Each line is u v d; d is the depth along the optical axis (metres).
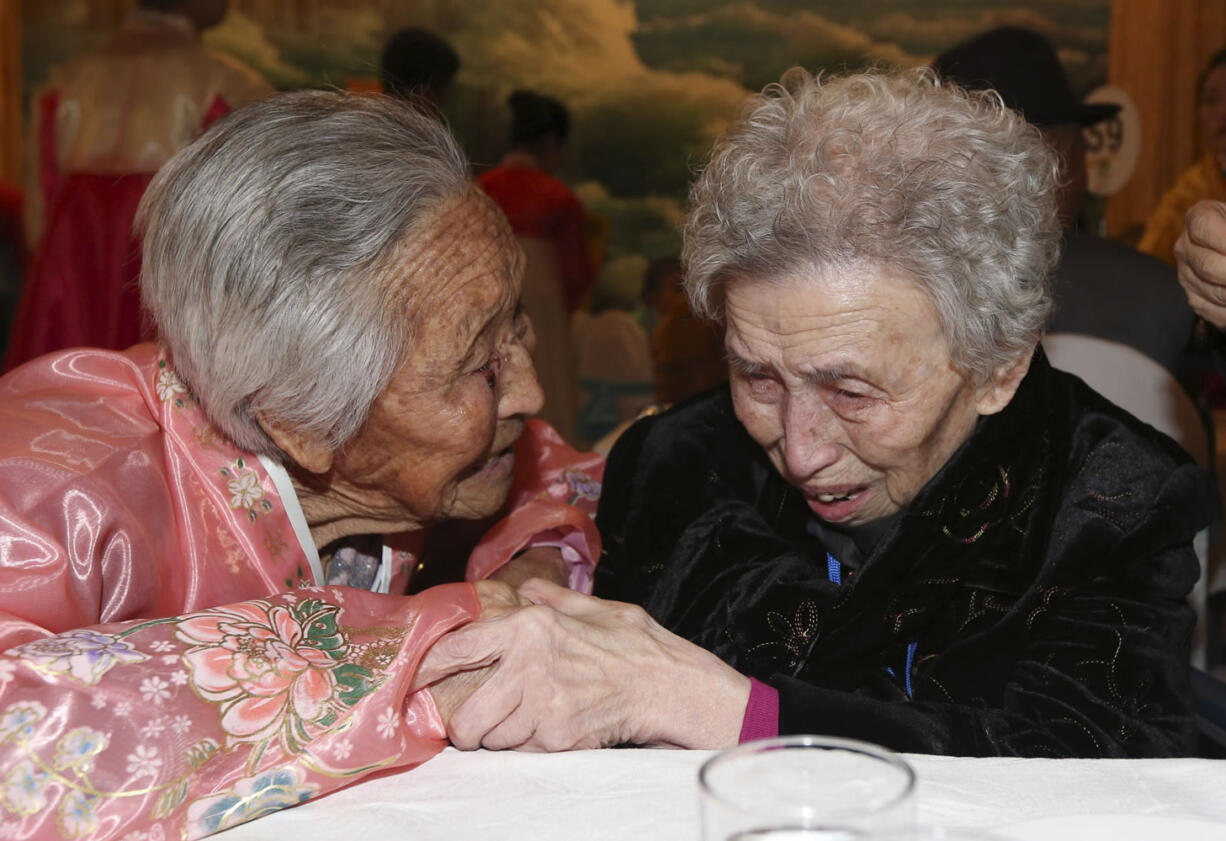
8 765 0.82
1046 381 1.25
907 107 1.08
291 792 0.85
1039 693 1.12
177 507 1.12
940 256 1.03
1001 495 1.22
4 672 0.85
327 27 7.54
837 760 0.59
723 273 1.10
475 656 0.96
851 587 1.22
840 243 1.03
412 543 1.38
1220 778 0.83
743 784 0.59
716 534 1.40
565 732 0.98
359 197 1.03
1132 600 1.19
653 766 0.88
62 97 2.80
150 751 0.84
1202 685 1.25
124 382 1.18
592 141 7.74
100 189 2.75
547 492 1.57
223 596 1.13
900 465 1.15
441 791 0.86
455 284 1.06
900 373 1.08
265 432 1.11
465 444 1.11
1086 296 1.94
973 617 1.24
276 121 1.06
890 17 7.61
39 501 1.03
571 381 4.24
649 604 1.40
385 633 0.97
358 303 1.03
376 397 1.07
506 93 7.70
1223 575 2.05
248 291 1.02
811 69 7.66
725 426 1.48
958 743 1.03
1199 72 7.13
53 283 2.76
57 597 1.00
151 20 2.80
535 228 4.08
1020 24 7.49
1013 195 1.07
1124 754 1.06
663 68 7.69
